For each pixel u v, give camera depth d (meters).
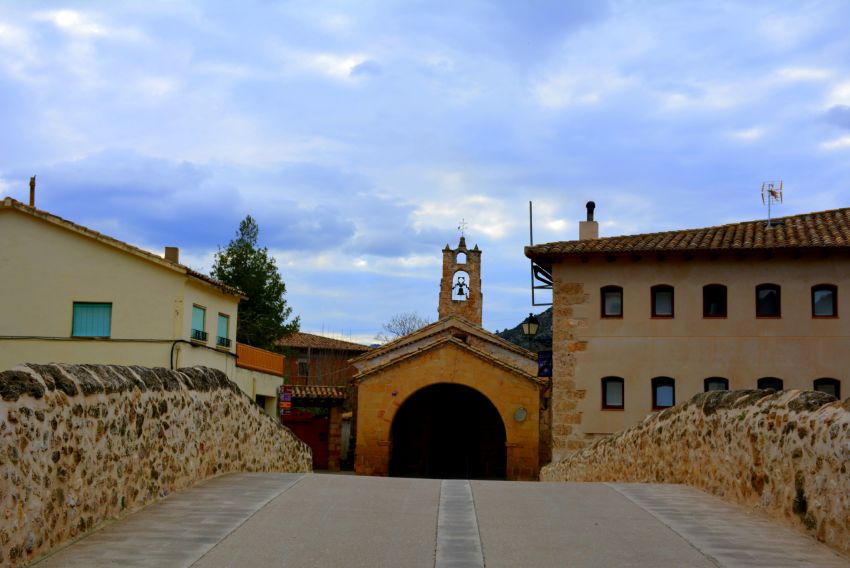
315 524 10.30
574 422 30.53
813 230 30.98
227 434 15.30
